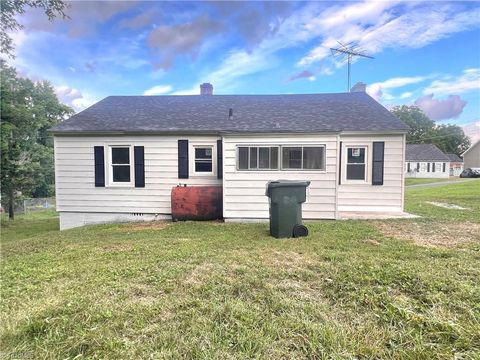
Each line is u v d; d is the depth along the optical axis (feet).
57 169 29.81
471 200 41.57
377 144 28.32
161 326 7.93
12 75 52.21
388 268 11.94
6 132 45.09
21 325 8.05
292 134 24.35
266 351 6.79
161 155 29.48
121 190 29.81
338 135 24.04
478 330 7.31
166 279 11.35
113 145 29.58
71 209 30.04
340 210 29.17
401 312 8.26
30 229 34.04
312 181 24.54
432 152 139.44
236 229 22.35
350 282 10.51
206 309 8.84
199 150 29.66
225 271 12.25
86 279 11.61
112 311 8.70
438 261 13.10
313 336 7.27
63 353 6.91
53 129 28.86
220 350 6.84
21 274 12.46
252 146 24.90
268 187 19.13
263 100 37.63
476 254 14.28
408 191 61.62
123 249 16.74
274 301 9.25
